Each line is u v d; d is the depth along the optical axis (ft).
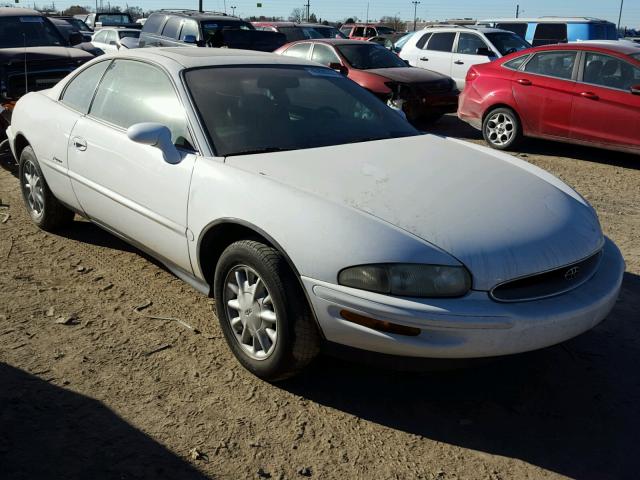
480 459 8.90
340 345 9.36
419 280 8.64
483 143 32.48
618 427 9.64
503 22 55.06
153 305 13.12
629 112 25.63
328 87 14.03
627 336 12.28
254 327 10.30
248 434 9.25
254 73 13.35
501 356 8.89
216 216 10.51
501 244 9.07
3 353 11.07
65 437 9.01
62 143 14.87
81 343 11.53
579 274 9.82
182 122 11.90
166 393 10.13
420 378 10.80
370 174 10.58
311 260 9.16
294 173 10.48
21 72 24.39
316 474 8.52
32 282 14.01
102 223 14.33
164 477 8.34
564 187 11.80
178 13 46.09
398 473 8.59
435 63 42.78
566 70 27.81
